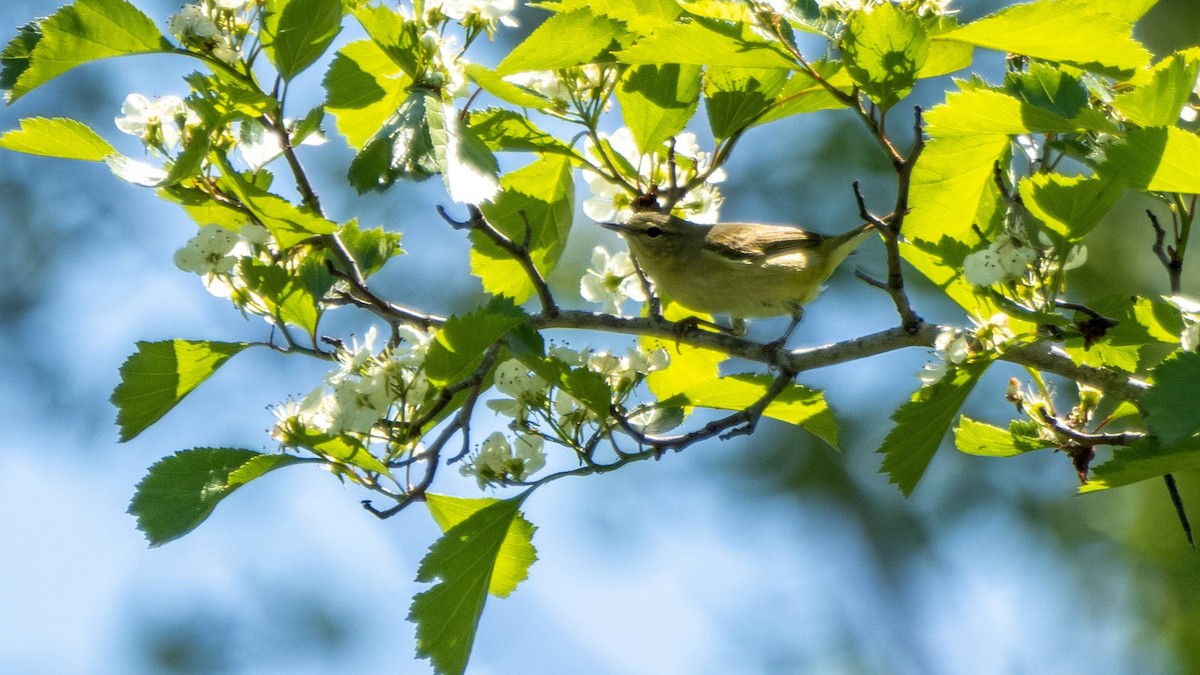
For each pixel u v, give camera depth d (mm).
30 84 8258
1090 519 19094
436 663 7824
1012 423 8773
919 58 7867
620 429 8766
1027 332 8305
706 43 8297
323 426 8078
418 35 8781
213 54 8438
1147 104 7918
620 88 9961
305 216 8094
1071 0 7672
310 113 8695
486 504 8617
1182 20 19359
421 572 7938
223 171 7898
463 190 7949
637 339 10688
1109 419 9023
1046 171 9266
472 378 8734
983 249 8523
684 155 10992
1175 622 17391
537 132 10102
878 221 8281
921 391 8492
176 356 8477
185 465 7895
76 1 8125
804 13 9047
